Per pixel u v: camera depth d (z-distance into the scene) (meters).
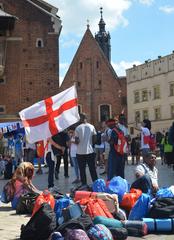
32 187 10.23
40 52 37.69
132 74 71.62
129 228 7.50
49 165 13.70
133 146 27.44
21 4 37.59
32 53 37.56
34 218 7.32
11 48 37.09
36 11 37.81
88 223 6.90
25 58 37.44
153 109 67.50
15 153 22.08
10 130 22.98
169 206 8.01
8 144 23.53
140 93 69.94
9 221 8.80
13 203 10.23
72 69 68.31
